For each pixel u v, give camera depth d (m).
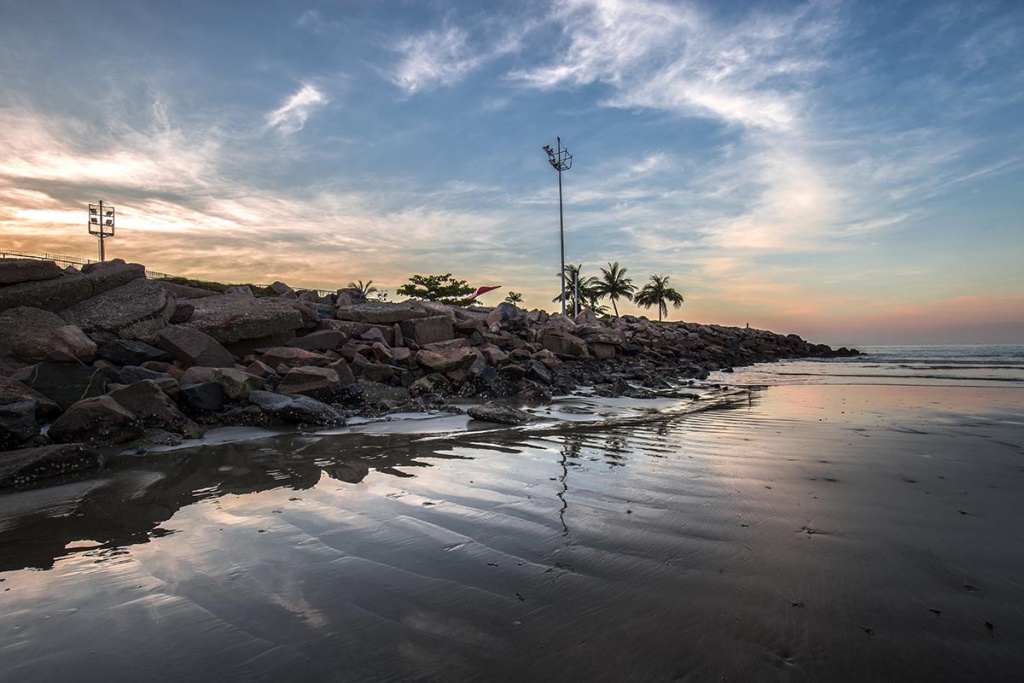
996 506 4.56
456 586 3.09
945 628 2.67
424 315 17.91
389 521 4.18
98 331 11.17
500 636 2.56
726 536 3.88
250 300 15.14
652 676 2.27
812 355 56.62
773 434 8.22
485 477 5.57
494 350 17.08
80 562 3.45
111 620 2.74
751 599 2.94
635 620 2.71
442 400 11.75
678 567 3.35
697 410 11.35
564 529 4.02
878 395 14.34
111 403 7.35
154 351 10.94
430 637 2.55
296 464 6.17
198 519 4.25
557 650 2.45
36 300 11.48
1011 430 8.41
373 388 11.85
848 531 3.98
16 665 2.36
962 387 16.58
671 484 5.29
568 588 3.06
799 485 5.25
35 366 8.86
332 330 14.51
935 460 6.31
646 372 20.73
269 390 10.24
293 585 3.10
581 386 16.77
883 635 2.60
